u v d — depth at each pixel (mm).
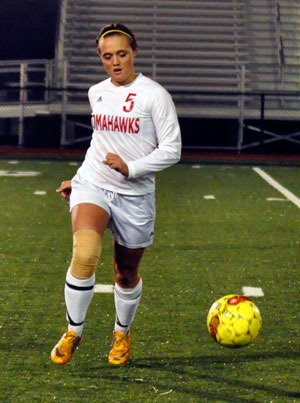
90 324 18656
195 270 24266
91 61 67250
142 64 67688
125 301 15969
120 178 15469
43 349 16906
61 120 58688
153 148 15648
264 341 17766
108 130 15562
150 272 23859
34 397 14312
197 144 60438
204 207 35781
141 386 14930
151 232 15984
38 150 57594
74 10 70625
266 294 21828
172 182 43500
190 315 19641
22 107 58562
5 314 19359
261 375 15656
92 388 14789
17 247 27000
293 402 14336
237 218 33281
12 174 45688
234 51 69438
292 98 63938
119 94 15453
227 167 51125
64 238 28656
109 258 25672
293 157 57094
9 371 15586
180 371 15789
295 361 16516
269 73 67562
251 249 27422
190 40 69938
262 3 72812
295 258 26250
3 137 62625
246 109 60062
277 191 41219
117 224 15656
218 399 14391
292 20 72438
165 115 15352
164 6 71812
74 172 47375
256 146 58844
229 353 16922
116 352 16062
